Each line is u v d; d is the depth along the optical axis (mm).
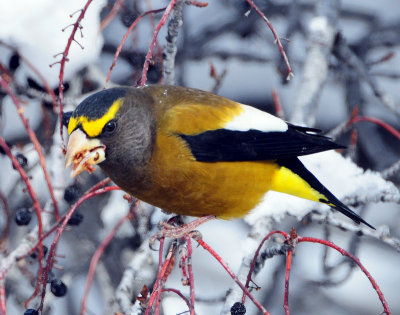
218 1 13453
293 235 7312
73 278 11883
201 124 8570
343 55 11703
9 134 11664
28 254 8133
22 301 11141
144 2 12336
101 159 8117
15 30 10039
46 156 11289
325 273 10711
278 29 13500
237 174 8688
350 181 9531
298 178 9062
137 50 10422
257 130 8859
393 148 14070
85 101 8117
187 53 12523
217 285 13844
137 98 8391
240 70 14000
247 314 13320
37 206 8047
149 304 7016
